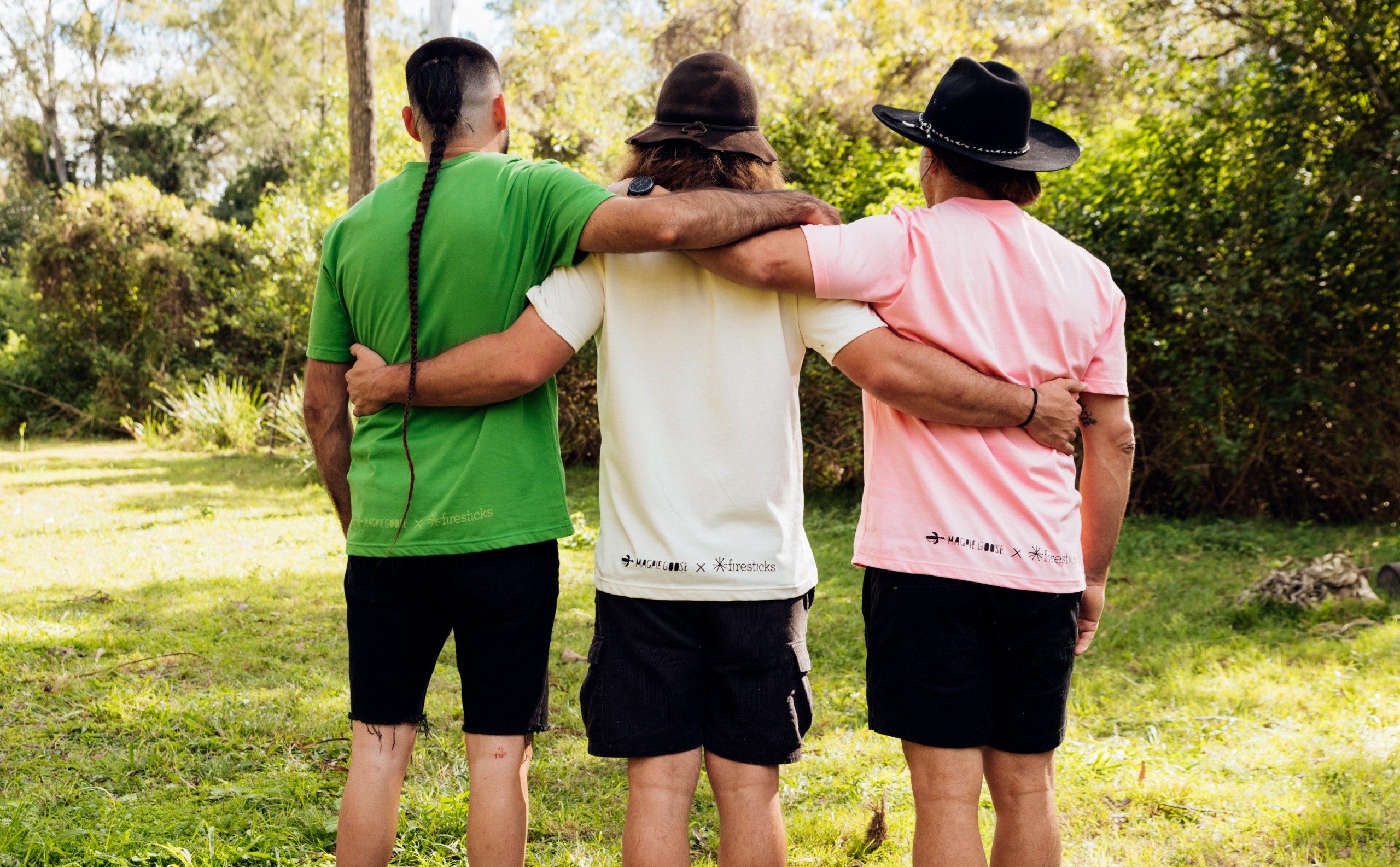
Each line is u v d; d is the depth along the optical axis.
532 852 2.48
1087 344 1.86
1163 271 7.50
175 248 15.98
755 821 1.86
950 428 1.82
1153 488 8.07
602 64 19.14
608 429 1.89
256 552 6.41
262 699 3.56
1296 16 7.14
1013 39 14.67
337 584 5.51
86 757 3.01
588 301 1.85
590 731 1.88
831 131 9.49
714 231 1.72
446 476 1.86
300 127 19.73
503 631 1.88
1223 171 7.50
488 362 1.81
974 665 1.78
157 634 4.40
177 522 7.56
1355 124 6.84
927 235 1.80
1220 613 4.86
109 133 31.66
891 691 1.80
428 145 1.95
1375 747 3.05
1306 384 7.14
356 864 1.89
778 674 1.86
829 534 7.30
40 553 6.32
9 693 3.56
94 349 15.68
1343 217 6.94
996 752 1.87
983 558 1.75
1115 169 7.81
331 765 2.98
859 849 2.49
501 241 1.83
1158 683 3.85
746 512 1.85
